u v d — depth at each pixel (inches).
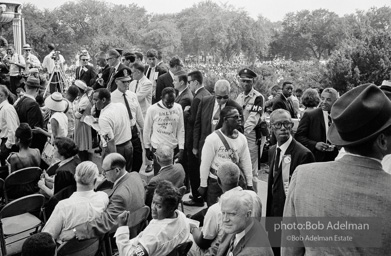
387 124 73.6
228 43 2736.2
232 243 130.5
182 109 272.2
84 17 2404.0
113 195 175.5
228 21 2775.6
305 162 161.9
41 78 544.7
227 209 119.8
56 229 163.6
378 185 72.5
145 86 316.8
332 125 82.2
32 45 2159.2
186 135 274.8
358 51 1163.9
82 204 166.1
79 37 2389.3
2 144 277.1
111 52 363.6
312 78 1262.3
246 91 256.5
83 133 305.7
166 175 201.8
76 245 161.6
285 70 1743.4
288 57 3309.5
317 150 209.9
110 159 180.2
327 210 74.7
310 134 213.5
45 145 284.0
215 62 2773.1
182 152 267.4
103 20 2464.3
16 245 192.1
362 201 72.1
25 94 290.4
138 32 2596.0
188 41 2888.8
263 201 269.4
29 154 233.9
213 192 206.2
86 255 166.6
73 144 210.4
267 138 307.3
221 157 204.5
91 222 164.9
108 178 183.0
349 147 76.0
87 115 302.0
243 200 120.3
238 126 203.9
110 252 179.5
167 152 201.3
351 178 74.4
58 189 205.2
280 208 165.5
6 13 857.5
